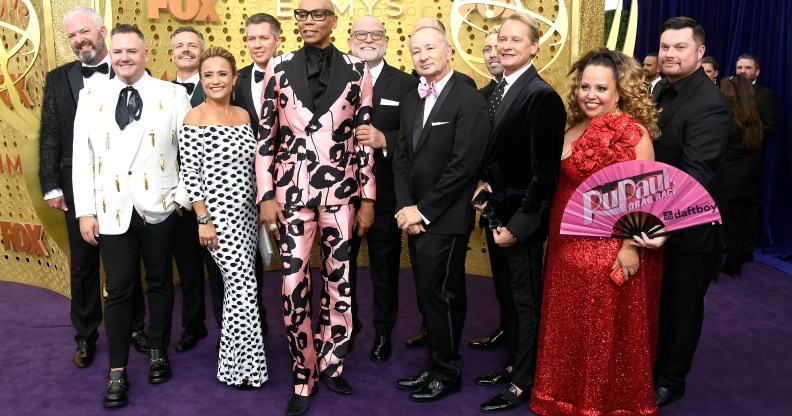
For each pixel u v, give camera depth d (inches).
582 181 93.6
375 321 126.2
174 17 172.2
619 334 93.9
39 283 173.3
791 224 204.1
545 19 164.9
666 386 104.9
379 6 182.4
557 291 97.2
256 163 101.5
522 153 96.9
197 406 105.4
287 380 115.7
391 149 114.7
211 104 105.1
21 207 171.3
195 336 133.3
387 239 123.4
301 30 98.0
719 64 239.3
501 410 102.3
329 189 101.1
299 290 101.9
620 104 95.7
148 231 107.3
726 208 105.3
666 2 278.1
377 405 105.3
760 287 174.7
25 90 157.5
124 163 104.0
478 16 173.5
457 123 98.5
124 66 102.8
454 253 102.3
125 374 108.7
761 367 121.2
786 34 201.0
